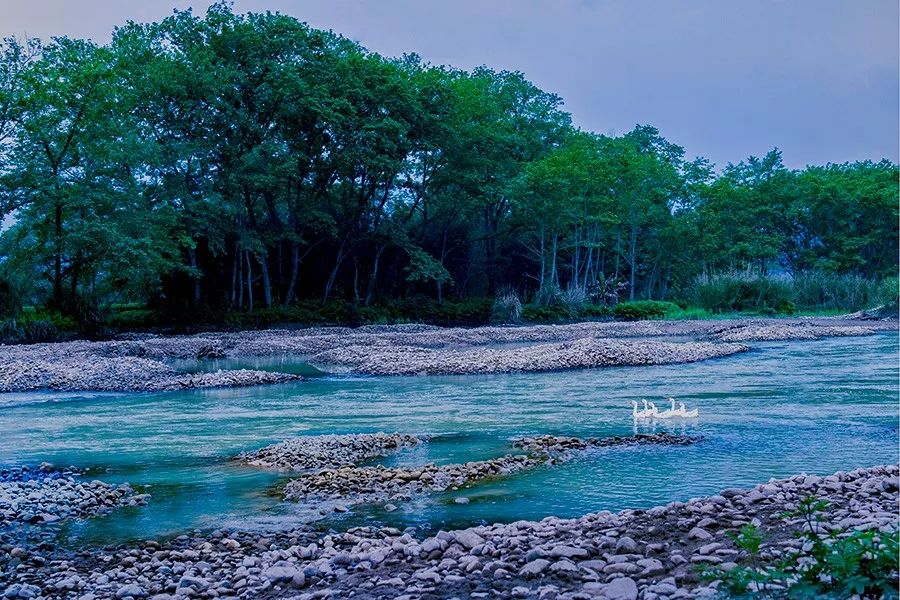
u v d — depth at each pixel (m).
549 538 9.15
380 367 32.44
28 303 50.53
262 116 60.00
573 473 13.68
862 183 95.62
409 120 65.44
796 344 43.00
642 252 93.75
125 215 49.34
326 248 70.88
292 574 8.28
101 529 10.91
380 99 63.00
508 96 81.50
